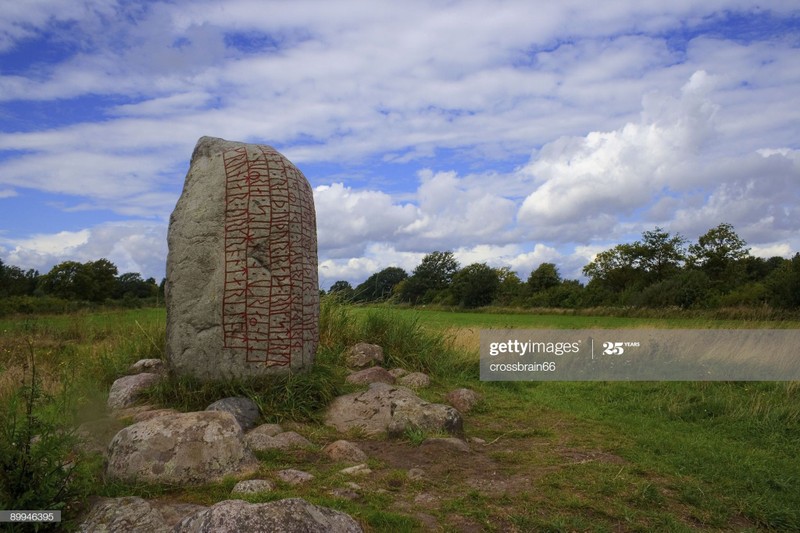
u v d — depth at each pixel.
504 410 7.54
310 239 7.41
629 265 44.25
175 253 7.03
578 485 4.72
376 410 6.59
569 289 35.84
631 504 4.49
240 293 6.88
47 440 3.85
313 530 3.15
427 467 5.07
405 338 9.90
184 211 7.07
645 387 9.02
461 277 37.50
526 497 4.44
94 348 9.34
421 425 5.96
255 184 7.05
